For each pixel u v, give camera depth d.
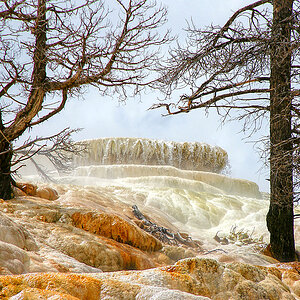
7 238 5.38
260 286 3.60
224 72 11.30
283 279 4.30
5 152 9.44
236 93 11.39
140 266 7.86
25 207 8.34
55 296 2.42
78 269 5.73
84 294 2.71
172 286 3.21
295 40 9.82
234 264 3.80
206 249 12.28
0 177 9.47
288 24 10.62
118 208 12.74
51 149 10.98
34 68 10.16
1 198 9.34
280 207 10.75
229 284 3.50
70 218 8.41
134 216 12.73
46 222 7.90
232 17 11.47
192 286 3.30
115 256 7.38
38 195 10.71
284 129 10.56
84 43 9.84
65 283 2.69
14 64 10.46
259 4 11.36
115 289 2.76
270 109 10.93
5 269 3.88
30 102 10.07
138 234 8.91
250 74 11.17
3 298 2.39
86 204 11.19
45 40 10.21
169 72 11.49
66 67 10.55
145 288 2.81
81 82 10.38
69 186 12.98
